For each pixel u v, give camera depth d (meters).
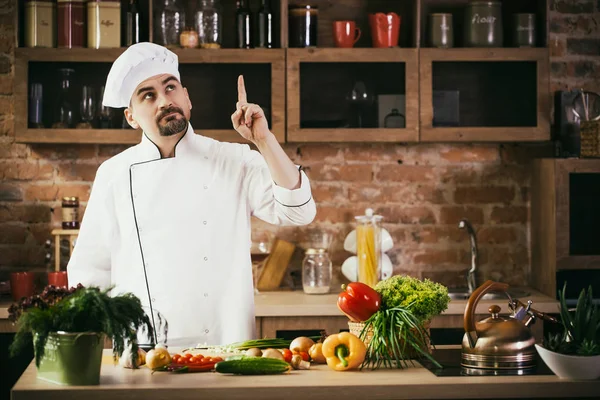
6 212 4.52
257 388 2.20
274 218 3.08
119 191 3.12
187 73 4.22
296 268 4.58
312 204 2.92
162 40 4.25
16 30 4.16
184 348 2.75
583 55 4.60
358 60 4.21
